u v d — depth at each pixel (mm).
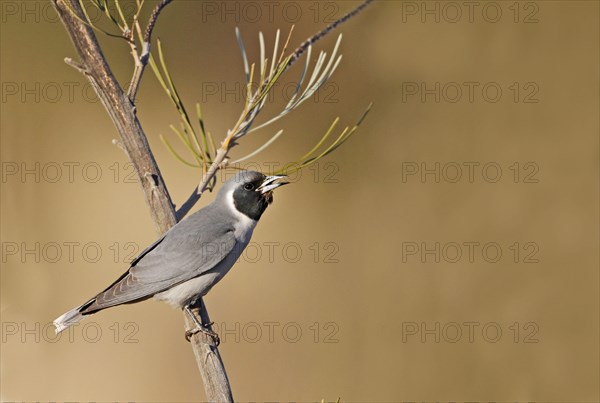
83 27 5379
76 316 6895
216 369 6215
